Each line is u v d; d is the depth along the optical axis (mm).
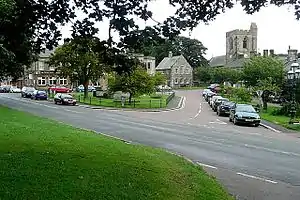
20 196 7867
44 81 97438
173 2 11023
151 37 11047
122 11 10781
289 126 31328
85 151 13242
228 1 11000
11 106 43844
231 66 110250
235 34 120188
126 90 50156
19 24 11578
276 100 58625
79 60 57812
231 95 62969
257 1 10711
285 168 14430
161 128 26656
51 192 8250
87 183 9086
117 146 15078
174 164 12625
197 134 24000
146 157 13031
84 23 11414
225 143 20484
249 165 14766
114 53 11672
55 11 11344
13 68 38812
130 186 9164
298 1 10703
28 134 16922
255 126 32281
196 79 122375
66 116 33844
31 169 10039
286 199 10281
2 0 11680
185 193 9312
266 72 49438
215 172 13359
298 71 35188
